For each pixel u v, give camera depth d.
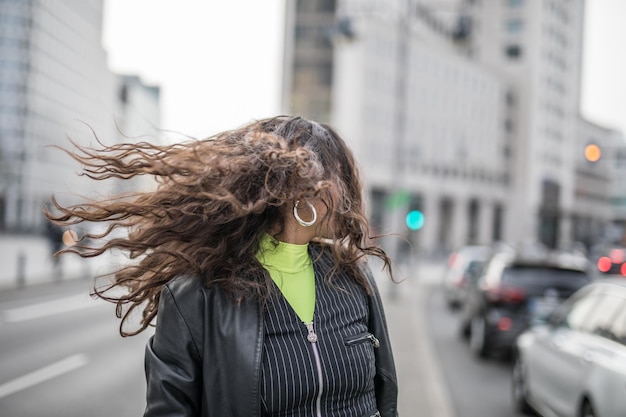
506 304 10.45
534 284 10.48
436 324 16.22
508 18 94.31
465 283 17.70
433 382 7.90
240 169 1.89
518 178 93.81
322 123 2.19
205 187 1.88
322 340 1.87
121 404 7.04
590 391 5.12
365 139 64.69
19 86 76.50
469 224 85.94
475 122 84.62
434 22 81.75
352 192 2.12
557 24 100.50
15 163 74.88
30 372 8.71
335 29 39.12
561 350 6.08
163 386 1.76
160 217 1.91
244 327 1.77
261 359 1.75
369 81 65.00
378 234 2.24
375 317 2.10
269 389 1.76
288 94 69.81
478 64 84.56
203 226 1.87
